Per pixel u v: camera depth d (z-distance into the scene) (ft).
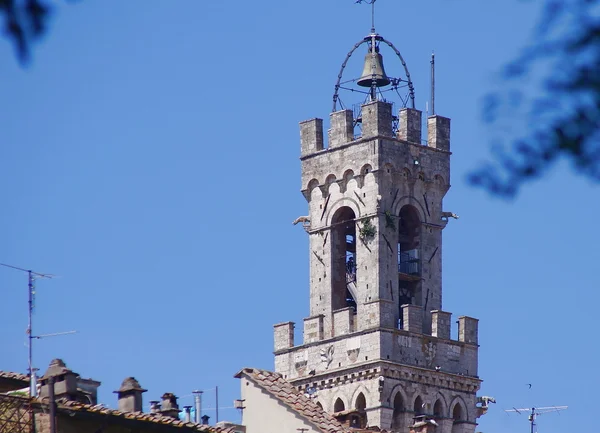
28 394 530.68
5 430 496.64
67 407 511.40
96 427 522.06
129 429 536.42
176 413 607.37
